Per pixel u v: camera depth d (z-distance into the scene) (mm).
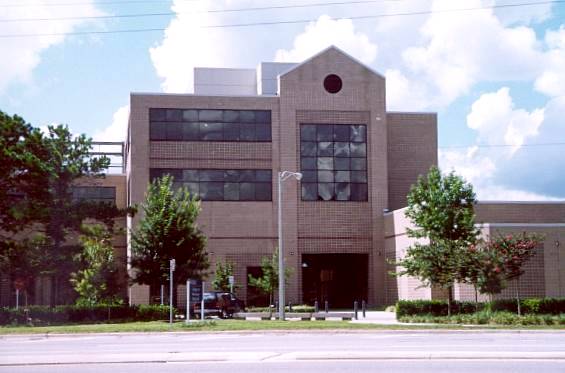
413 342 21250
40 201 36500
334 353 16594
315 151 53281
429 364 14883
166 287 40938
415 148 56875
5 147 32969
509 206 45188
